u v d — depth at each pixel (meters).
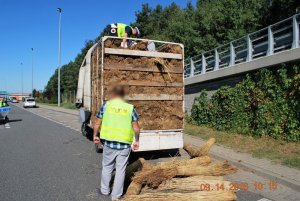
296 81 10.66
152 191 6.26
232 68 14.50
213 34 30.72
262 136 11.77
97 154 10.41
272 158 8.90
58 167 8.70
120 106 6.08
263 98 12.15
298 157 8.77
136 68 9.28
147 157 10.04
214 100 15.41
